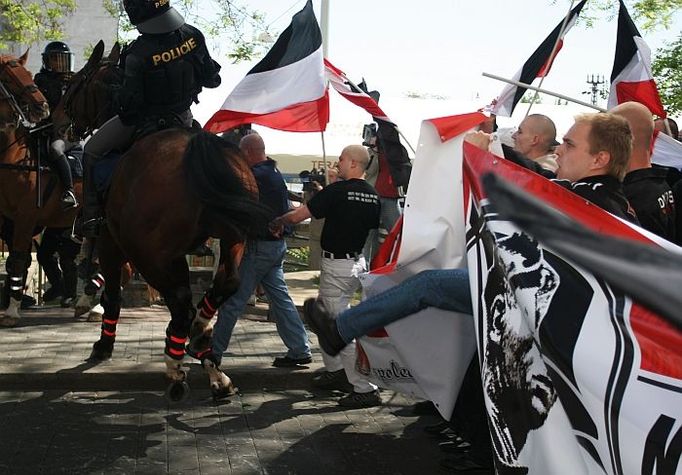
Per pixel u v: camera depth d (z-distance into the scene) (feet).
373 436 20.84
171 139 20.74
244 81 25.29
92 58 27.27
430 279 17.46
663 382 11.03
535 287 12.63
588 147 14.26
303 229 60.75
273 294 24.94
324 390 24.41
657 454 11.05
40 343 26.99
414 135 58.39
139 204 20.16
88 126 27.20
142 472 18.07
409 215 17.48
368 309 18.12
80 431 20.44
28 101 28.86
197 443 19.94
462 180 15.71
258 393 24.02
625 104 17.08
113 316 24.80
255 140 24.76
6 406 22.06
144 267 20.66
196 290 36.42
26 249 29.91
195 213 19.86
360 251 23.30
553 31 24.91
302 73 25.02
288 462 18.95
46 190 30.04
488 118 18.48
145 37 22.41
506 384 13.53
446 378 18.16
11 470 17.89
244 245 22.86
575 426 12.23
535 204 12.74
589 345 11.79
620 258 11.06
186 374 23.30
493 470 18.62
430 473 18.62
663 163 23.07
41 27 61.46
